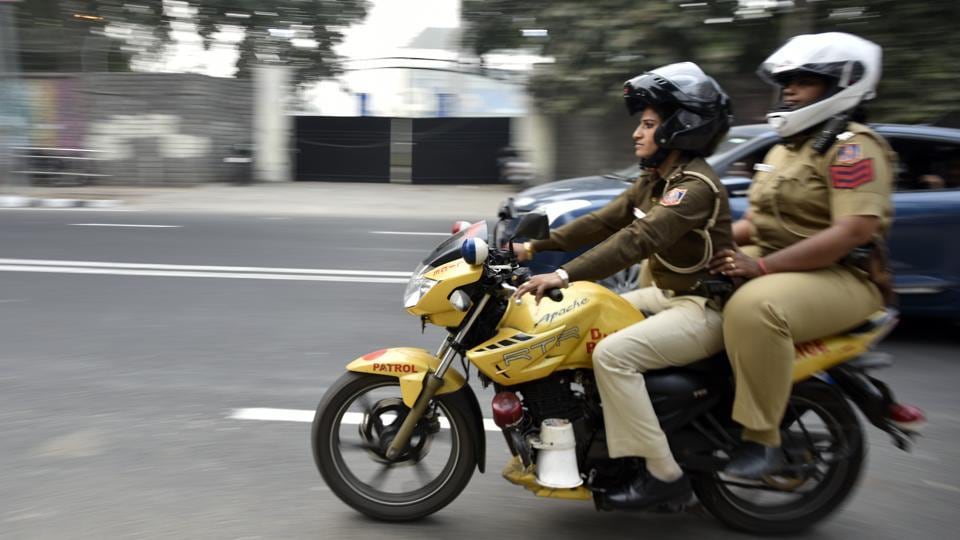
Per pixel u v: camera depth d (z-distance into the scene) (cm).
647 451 311
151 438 430
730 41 1436
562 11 1510
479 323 326
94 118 1833
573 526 345
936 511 365
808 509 339
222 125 1931
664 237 300
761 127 688
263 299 744
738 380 311
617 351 312
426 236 1157
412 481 371
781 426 338
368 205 1582
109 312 691
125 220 1283
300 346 601
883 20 1402
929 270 613
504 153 1900
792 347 307
